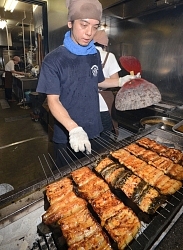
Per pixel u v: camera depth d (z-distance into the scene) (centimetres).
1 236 94
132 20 343
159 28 304
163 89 325
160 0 259
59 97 167
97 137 192
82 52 155
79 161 136
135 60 189
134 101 135
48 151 369
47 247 101
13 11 706
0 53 1278
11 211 96
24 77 764
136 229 95
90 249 87
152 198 109
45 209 110
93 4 125
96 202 109
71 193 111
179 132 170
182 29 274
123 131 286
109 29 396
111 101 256
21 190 104
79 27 133
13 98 900
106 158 140
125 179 122
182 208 98
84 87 167
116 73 234
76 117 173
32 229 106
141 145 160
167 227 87
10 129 500
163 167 133
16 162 336
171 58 299
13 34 1237
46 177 118
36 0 363
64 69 153
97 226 96
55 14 376
